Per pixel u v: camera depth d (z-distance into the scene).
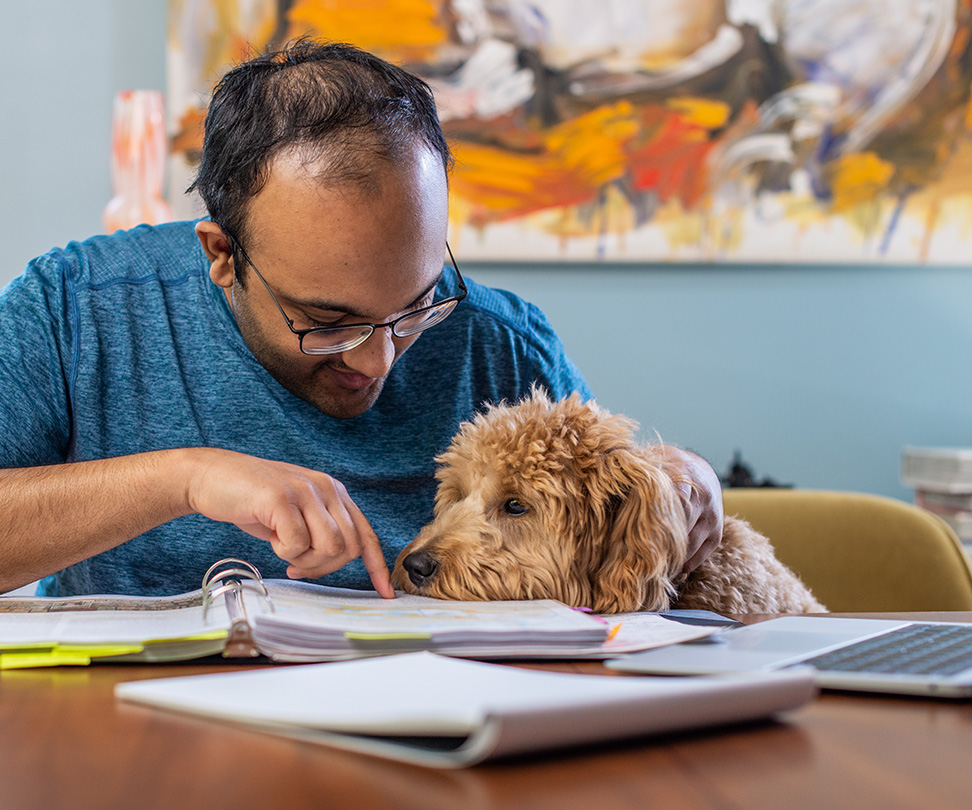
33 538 0.91
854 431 2.77
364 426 1.35
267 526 0.84
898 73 2.71
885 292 2.79
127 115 2.29
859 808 0.38
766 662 0.63
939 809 0.38
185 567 1.28
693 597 1.20
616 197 2.67
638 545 1.08
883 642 0.71
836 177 2.71
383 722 0.43
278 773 0.42
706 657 0.65
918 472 2.54
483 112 2.63
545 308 2.69
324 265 0.93
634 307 2.71
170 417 1.28
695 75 2.68
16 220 2.59
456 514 1.16
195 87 2.55
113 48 2.60
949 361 2.80
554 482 1.12
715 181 2.69
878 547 1.68
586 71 2.65
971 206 2.73
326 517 0.85
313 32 2.57
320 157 0.91
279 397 1.29
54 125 2.60
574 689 0.46
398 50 2.61
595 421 1.20
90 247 1.36
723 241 2.69
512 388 1.46
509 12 2.64
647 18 2.67
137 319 1.31
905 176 2.73
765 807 0.38
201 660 0.73
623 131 2.66
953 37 2.72
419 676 0.52
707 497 1.20
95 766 0.44
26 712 0.54
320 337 1.00
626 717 0.44
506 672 0.53
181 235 1.41
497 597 1.09
